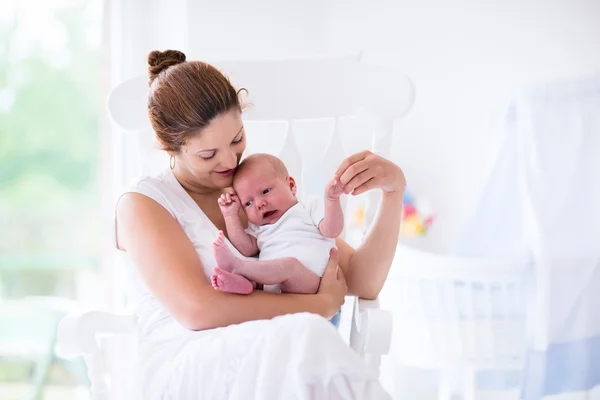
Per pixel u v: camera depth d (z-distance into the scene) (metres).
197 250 1.33
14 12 3.12
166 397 1.17
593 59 3.05
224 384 1.11
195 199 1.42
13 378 3.21
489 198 2.39
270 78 1.60
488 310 2.00
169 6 2.38
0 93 3.45
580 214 2.12
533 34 3.12
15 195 3.74
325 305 1.27
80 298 3.56
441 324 2.04
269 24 2.61
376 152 1.57
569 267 1.99
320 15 2.87
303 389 1.02
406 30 3.17
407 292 2.10
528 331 1.98
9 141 3.62
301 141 2.62
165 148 1.34
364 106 1.58
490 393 2.31
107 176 2.41
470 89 3.21
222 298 1.21
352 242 2.71
